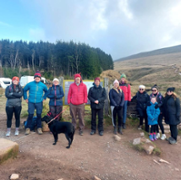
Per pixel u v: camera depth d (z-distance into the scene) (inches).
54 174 113.1
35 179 104.3
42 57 2229.3
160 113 214.4
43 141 177.2
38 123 205.3
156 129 218.7
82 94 207.5
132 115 268.5
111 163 144.9
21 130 215.5
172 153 178.1
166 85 981.8
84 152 159.0
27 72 1772.9
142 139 190.5
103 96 211.0
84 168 129.5
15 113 192.5
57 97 211.3
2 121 256.8
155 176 133.0
